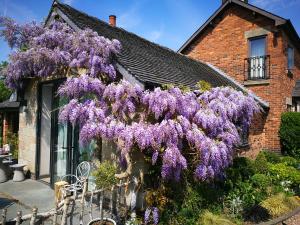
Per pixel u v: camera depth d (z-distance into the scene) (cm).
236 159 769
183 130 514
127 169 537
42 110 801
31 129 820
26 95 846
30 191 682
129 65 593
